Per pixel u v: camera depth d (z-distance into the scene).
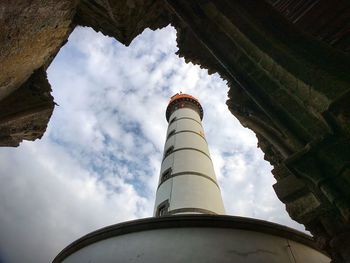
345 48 3.73
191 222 8.23
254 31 2.79
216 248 7.46
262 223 8.48
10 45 3.34
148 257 7.34
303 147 2.21
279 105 2.47
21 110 4.51
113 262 7.52
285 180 2.59
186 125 22.30
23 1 2.95
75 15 4.68
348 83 1.96
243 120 3.34
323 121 2.06
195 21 3.50
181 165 16.27
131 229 8.41
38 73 4.85
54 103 4.94
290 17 4.55
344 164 1.90
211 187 14.84
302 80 2.22
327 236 2.13
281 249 8.03
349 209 1.78
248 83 2.82
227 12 3.13
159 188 15.55
